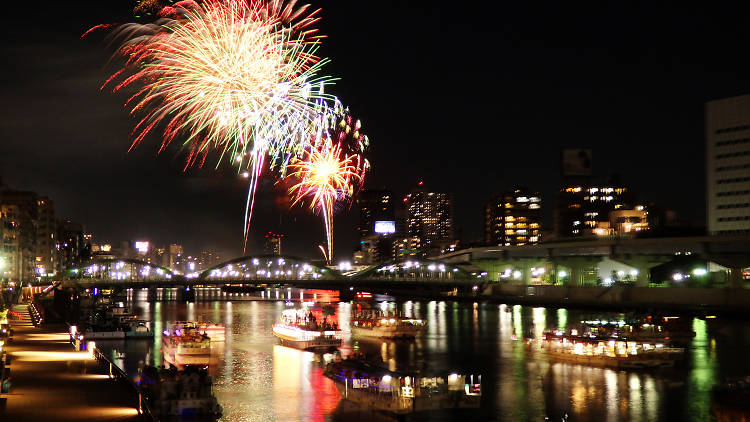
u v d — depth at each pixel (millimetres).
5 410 57906
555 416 68250
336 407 69812
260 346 117625
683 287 188125
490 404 72688
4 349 94000
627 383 83000
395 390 66438
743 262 190500
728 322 152750
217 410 58562
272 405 70625
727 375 87500
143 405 56344
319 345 112250
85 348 96875
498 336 134375
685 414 69000
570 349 99938
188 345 97688
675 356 94562
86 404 60031
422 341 126938
